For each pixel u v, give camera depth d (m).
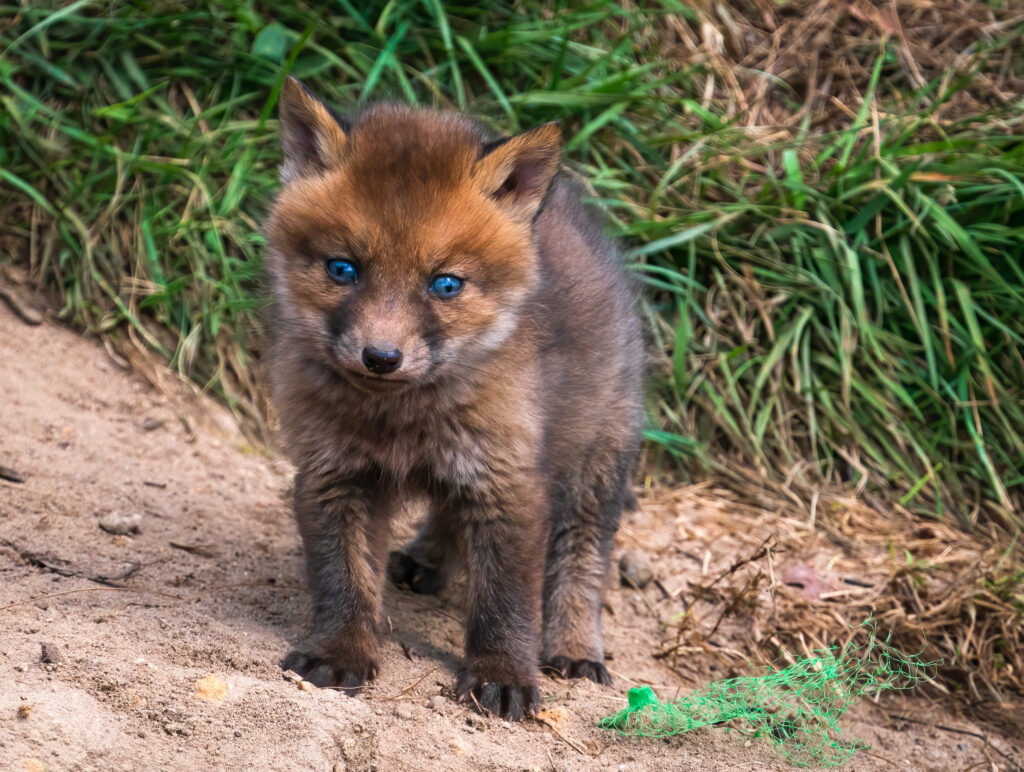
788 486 11.95
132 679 5.85
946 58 13.62
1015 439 12.07
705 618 9.98
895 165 12.48
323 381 6.93
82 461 9.66
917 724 9.30
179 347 11.34
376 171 6.60
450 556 8.77
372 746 5.87
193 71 12.23
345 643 6.91
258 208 11.87
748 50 13.59
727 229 12.55
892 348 12.41
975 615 10.05
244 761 5.44
